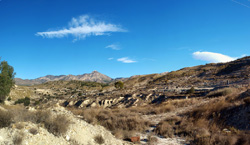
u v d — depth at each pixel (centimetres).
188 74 9500
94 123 1266
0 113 711
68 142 788
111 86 11956
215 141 1012
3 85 2836
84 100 5831
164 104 3025
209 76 7781
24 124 735
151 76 13012
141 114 2383
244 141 952
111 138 1069
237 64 8256
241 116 1256
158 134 1347
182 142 1139
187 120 1587
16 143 605
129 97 5100
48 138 726
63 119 887
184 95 4075
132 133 1312
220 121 1352
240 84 4012
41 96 13800
